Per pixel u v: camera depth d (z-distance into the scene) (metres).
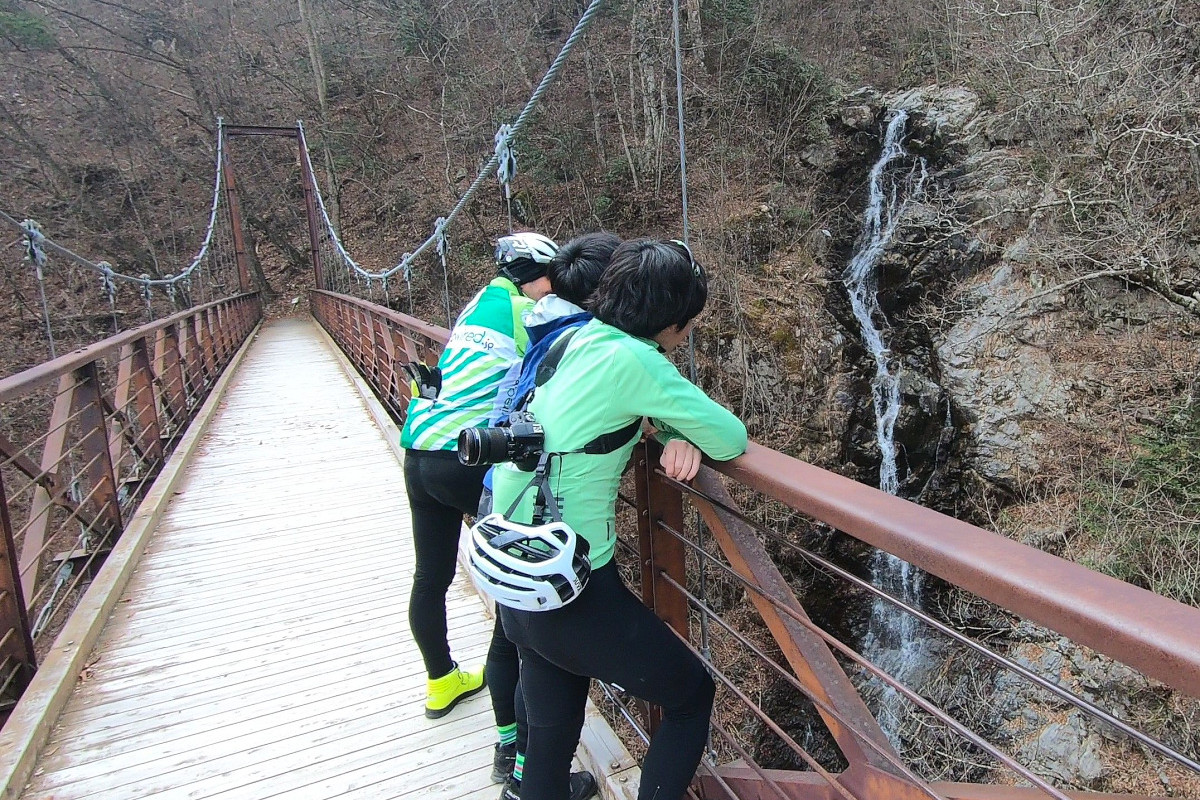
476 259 15.58
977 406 9.09
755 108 13.31
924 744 7.56
